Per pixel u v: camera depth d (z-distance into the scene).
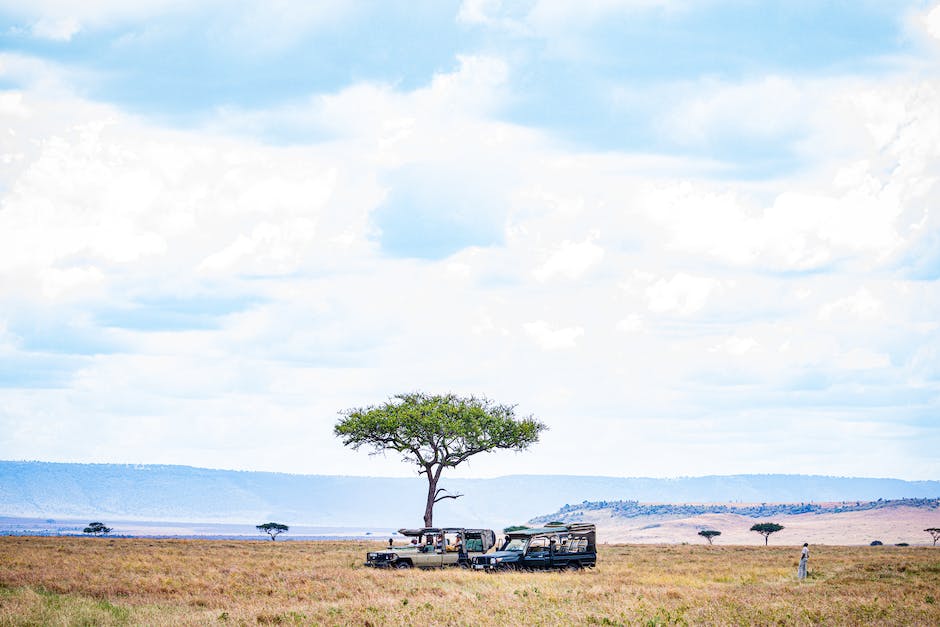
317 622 28.55
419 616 29.31
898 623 28.91
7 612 30.50
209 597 37.09
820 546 113.94
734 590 41.00
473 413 89.88
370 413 89.12
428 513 90.06
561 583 43.09
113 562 54.09
